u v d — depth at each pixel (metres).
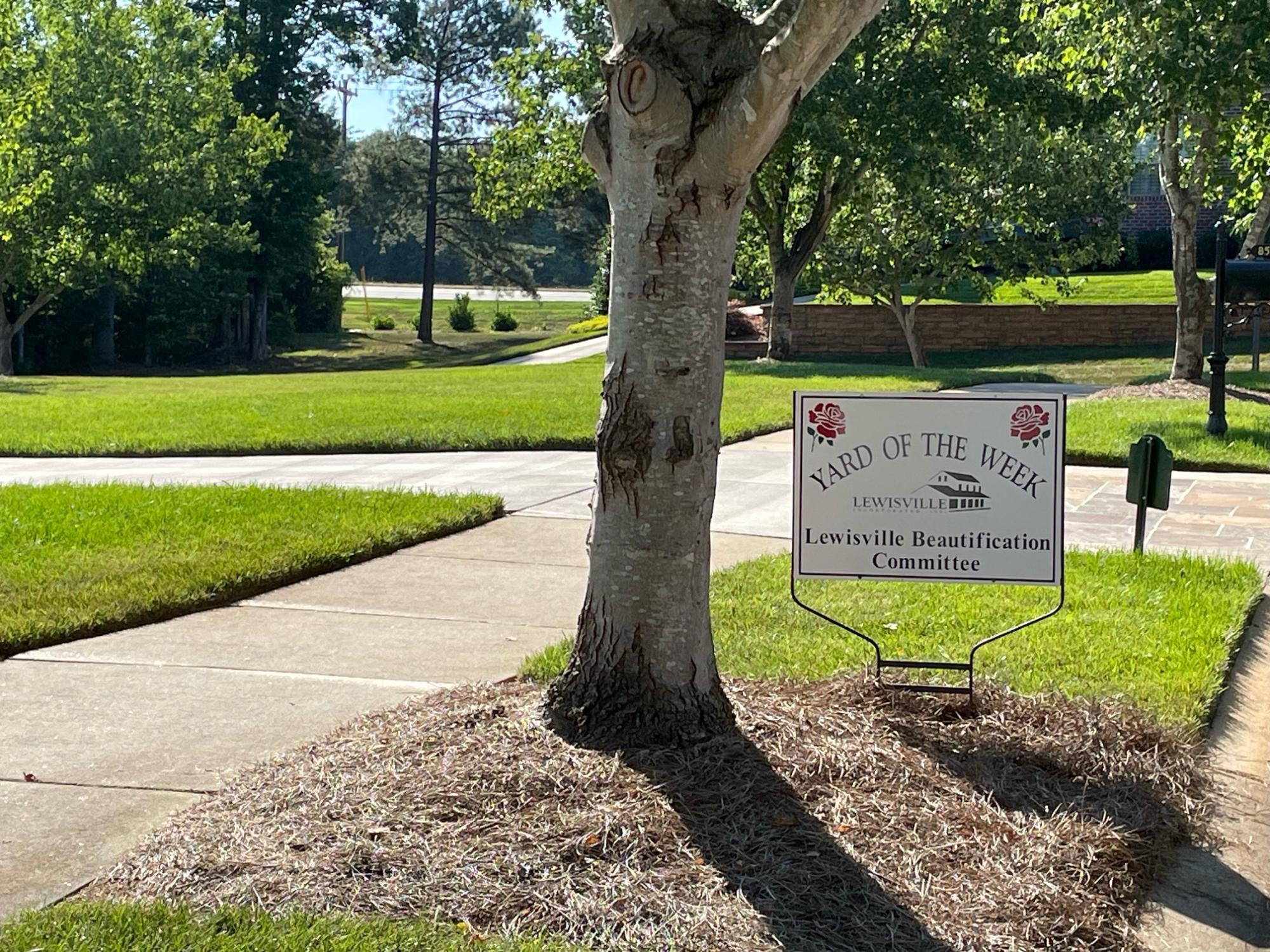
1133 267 45.59
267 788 4.22
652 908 3.49
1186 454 12.95
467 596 7.56
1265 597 7.65
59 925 3.37
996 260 31.09
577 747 4.38
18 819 4.29
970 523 5.16
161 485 11.47
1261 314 23.31
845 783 4.27
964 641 6.31
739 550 8.88
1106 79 15.41
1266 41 13.72
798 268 31.17
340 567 8.30
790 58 3.84
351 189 60.06
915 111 25.27
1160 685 5.65
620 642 4.46
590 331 50.88
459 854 3.73
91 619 6.67
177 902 3.52
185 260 42.03
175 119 38.50
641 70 4.12
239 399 20.50
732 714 4.62
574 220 63.59
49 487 10.88
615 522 4.46
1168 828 4.26
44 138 35.62
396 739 4.55
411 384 24.42
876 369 27.30
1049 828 4.09
